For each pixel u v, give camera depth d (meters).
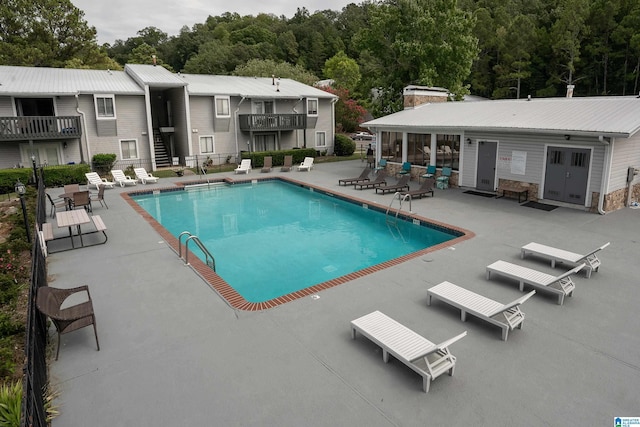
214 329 6.77
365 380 5.41
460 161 18.75
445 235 12.87
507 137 16.64
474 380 5.36
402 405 4.91
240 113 30.03
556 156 15.08
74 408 4.93
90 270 9.54
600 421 4.61
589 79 48.97
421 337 5.89
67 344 6.38
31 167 21.84
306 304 7.62
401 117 22.47
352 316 7.13
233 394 5.16
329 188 20.09
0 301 8.07
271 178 24.16
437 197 17.25
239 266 11.18
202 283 8.72
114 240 11.88
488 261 9.73
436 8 29.03
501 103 20.23
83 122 24.53
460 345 6.19
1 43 38.16
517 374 5.47
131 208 16.16
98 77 27.34
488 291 8.08
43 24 42.31
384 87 32.03
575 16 46.78
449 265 9.48
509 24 53.78
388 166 23.22
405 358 5.32
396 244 12.95
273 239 13.58
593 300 7.64
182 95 27.59
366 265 11.20
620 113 14.25
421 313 7.21
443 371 5.25
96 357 6.01
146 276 9.14
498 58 53.88
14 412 4.57
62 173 21.64
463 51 29.02
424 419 4.68
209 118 28.83
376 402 4.98
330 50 77.31
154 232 12.69
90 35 45.34
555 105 17.39
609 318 6.96
